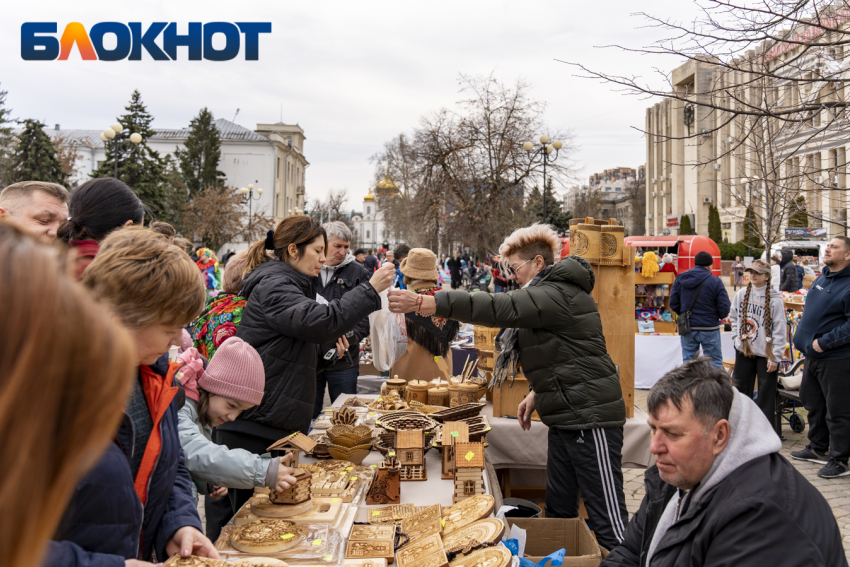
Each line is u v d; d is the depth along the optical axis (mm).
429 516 2016
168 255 1271
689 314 7250
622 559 1900
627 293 3518
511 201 24797
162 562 1512
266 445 2443
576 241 3523
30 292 425
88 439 471
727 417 1478
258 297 2441
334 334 2328
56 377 435
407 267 4148
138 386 1371
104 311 500
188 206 40812
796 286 12398
